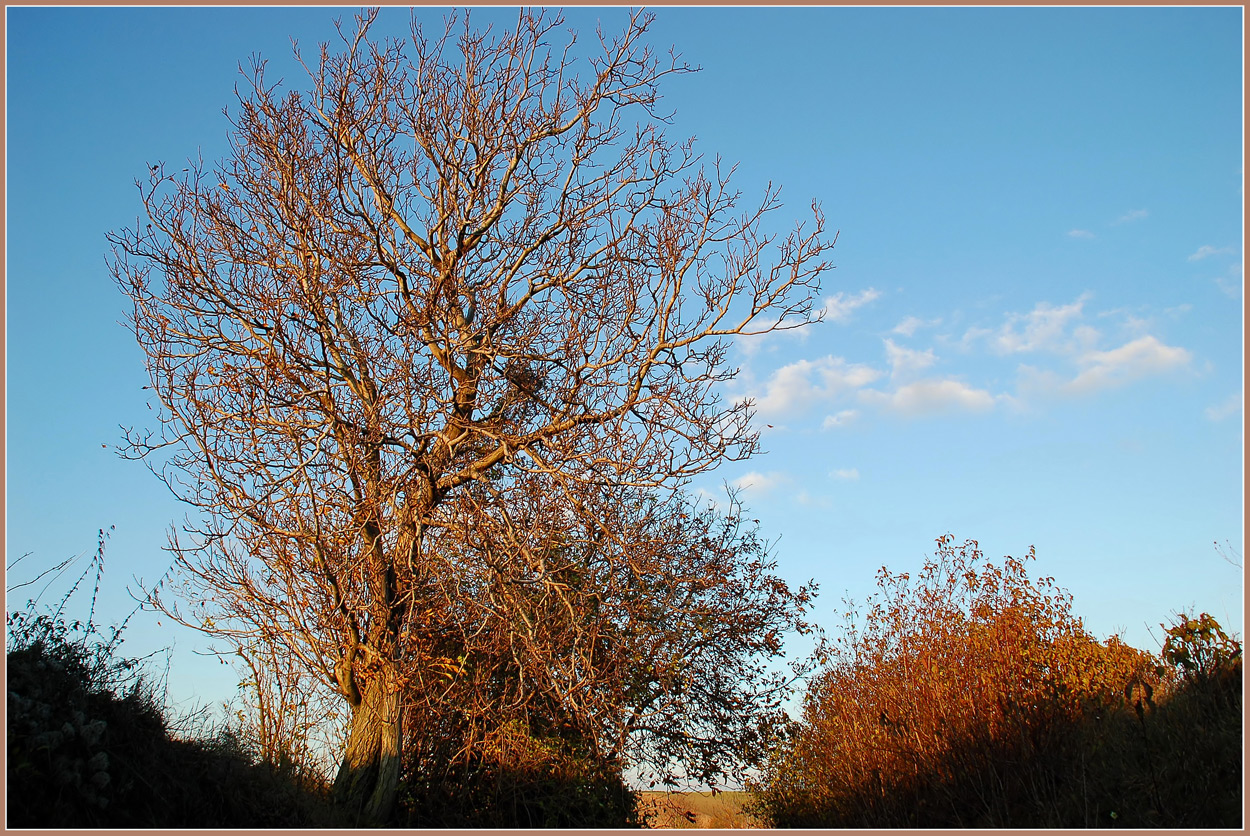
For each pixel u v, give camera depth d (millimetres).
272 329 12016
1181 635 11680
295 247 12547
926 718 14539
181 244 12242
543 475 12961
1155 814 9953
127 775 8828
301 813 10945
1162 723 11398
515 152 14211
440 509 13047
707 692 20047
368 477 12039
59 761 7980
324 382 12398
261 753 11961
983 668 14516
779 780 19203
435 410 12477
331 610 12344
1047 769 12727
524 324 13109
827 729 17297
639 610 16875
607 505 12805
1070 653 14203
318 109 13523
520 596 12578
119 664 9508
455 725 15133
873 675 16156
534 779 15477
